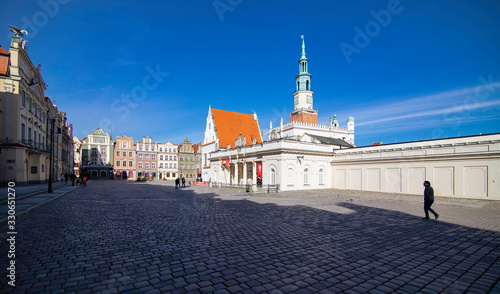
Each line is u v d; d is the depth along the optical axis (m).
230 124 61.03
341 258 6.96
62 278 5.54
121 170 89.50
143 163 92.38
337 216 13.66
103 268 6.14
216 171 54.12
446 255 7.32
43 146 44.16
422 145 32.16
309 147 39.41
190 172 99.56
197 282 5.38
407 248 7.93
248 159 43.12
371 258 6.99
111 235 9.29
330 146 42.69
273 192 32.53
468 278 5.77
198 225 11.14
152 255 7.09
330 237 9.15
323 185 41.09
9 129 33.09
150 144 93.69
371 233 9.80
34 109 40.09
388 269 6.24
